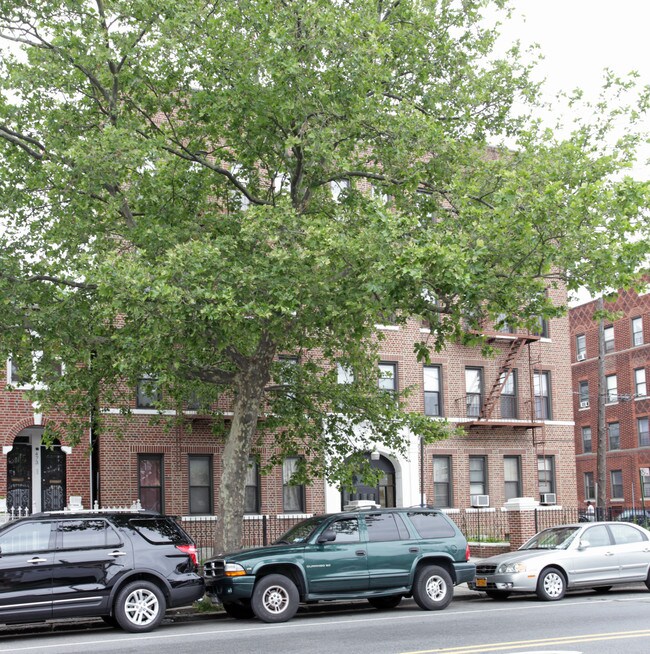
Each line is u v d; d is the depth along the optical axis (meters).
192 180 18.84
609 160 16.25
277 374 22.11
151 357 16.75
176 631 14.15
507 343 33.81
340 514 16.17
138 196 18.03
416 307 15.91
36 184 18.05
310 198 19.25
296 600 15.16
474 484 32.59
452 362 32.75
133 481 27.31
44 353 18.53
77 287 18.34
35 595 13.50
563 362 35.06
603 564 17.91
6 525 13.86
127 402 26.83
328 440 21.97
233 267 15.47
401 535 16.25
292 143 16.55
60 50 17.39
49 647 12.38
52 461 27.12
